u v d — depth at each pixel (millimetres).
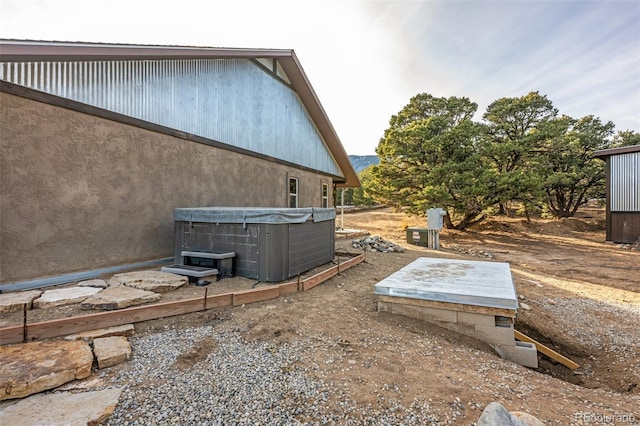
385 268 6996
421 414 1971
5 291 3777
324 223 6289
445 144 15352
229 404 2000
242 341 2918
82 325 2861
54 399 1930
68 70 4406
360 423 1868
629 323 4871
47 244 4191
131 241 5250
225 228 5031
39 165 4113
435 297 3861
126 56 4910
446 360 2861
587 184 22891
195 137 6570
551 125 18453
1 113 3770
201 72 6777
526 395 2359
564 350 4199
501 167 18109
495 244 14344
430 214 11758
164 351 2658
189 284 4508
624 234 14164
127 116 5188
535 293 6277
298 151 11070
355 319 3723
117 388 2096
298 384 2256
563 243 14578
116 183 5035
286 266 4867
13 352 2373
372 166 17984
